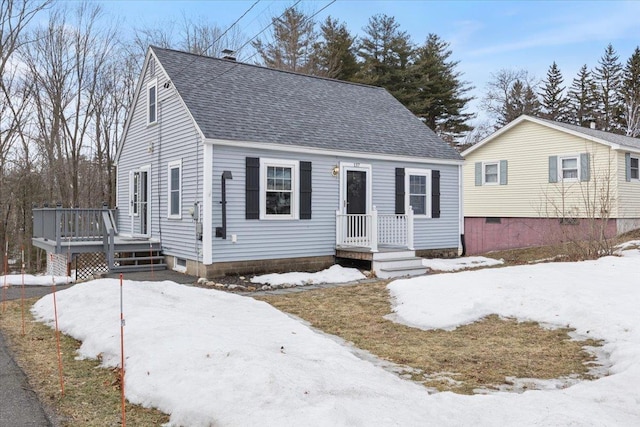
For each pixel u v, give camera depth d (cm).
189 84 1345
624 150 1817
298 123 1394
